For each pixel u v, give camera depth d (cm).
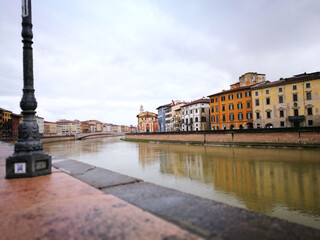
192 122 6862
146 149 4584
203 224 203
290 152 2803
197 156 3022
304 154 2586
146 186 350
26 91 497
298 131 3162
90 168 541
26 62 498
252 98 4894
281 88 4381
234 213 229
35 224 207
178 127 7919
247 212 232
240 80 5903
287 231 187
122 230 187
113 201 272
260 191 1384
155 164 2544
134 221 207
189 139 5153
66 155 3916
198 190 1456
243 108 5159
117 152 4197
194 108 6781
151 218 214
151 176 1916
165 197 288
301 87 4081
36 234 186
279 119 4394
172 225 196
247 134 3831
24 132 475
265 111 4634
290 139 3250
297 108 4122
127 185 359
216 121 5922
